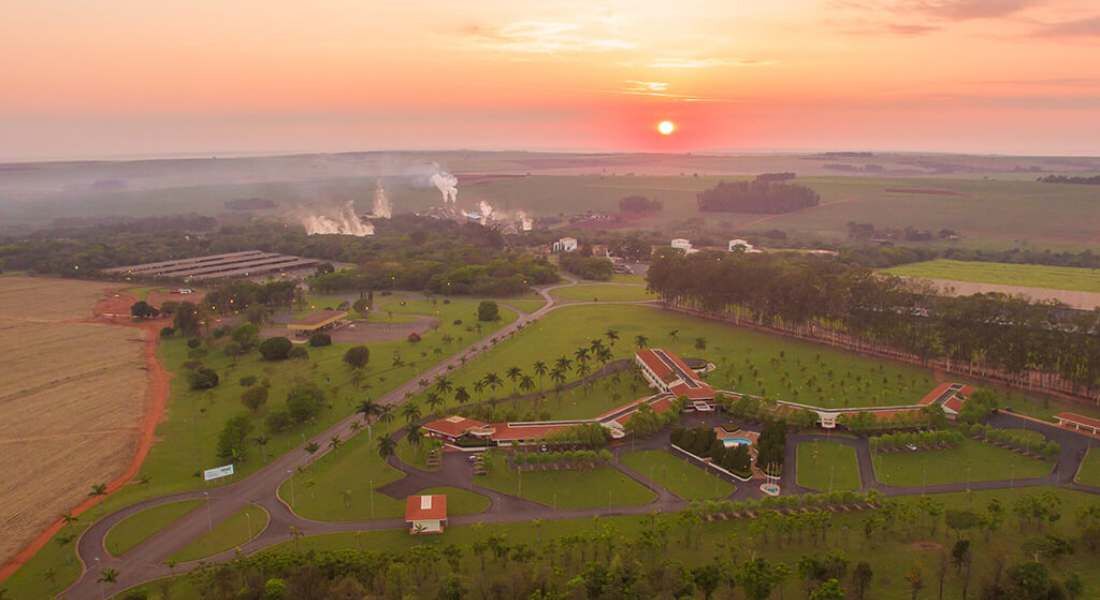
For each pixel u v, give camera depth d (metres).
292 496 161.38
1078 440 188.75
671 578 123.00
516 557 128.25
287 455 184.38
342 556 127.88
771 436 173.00
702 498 159.38
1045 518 139.62
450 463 178.38
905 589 122.94
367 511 154.25
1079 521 137.88
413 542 141.38
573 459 176.38
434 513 145.38
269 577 124.38
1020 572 116.44
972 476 169.12
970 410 198.00
